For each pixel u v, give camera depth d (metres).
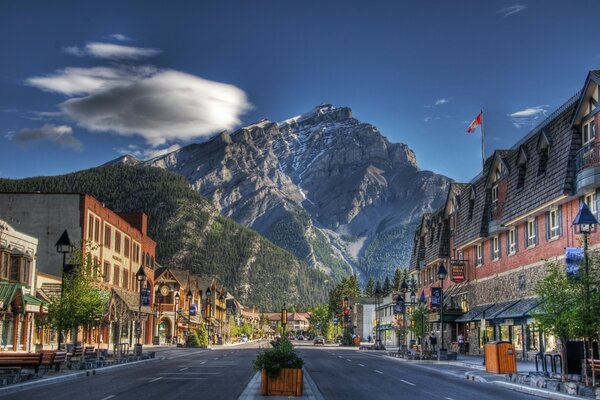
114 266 70.69
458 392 24.09
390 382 28.36
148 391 23.27
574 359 26.25
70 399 20.52
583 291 24.28
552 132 40.56
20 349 46.47
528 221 45.72
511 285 48.59
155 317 92.38
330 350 79.12
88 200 61.31
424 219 80.19
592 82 35.03
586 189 35.31
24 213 60.06
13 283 43.09
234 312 184.75
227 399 20.59
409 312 66.06
